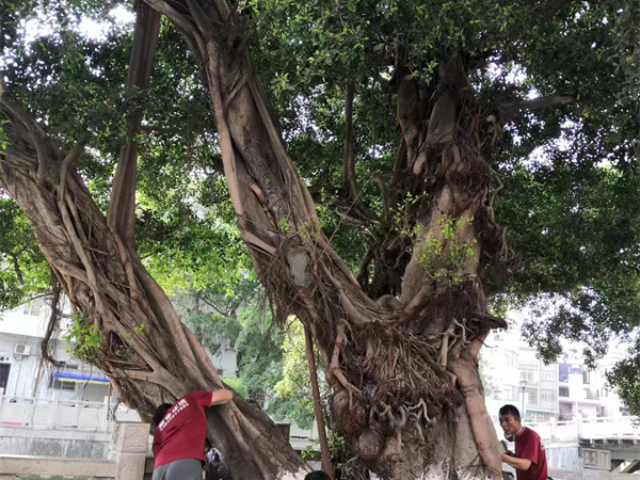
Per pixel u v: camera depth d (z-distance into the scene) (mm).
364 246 13367
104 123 8578
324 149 13008
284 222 8234
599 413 59062
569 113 11625
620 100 8047
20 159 8328
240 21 9203
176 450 6301
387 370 7672
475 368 8250
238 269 15023
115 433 8812
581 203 12297
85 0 8797
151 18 9594
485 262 9430
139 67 9570
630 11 7270
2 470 7863
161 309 8570
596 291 14086
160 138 11102
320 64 8070
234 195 8641
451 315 8391
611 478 14617
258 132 9070
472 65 10047
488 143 9781
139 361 8219
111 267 8461
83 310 8500
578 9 10383
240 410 8406
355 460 8062
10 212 10938
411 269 8945
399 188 10250
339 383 7824
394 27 7867
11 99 8328
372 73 9445
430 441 7582
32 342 26016
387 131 12312
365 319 8109
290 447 8383
